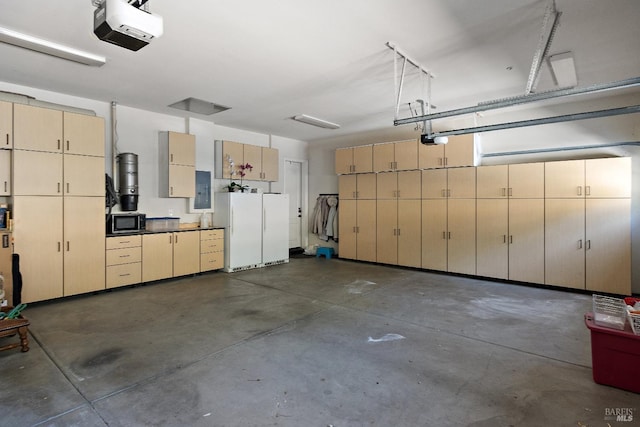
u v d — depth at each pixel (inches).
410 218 253.4
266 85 171.0
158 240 205.5
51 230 164.2
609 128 189.9
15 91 169.6
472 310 158.9
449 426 77.1
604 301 105.8
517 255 209.0
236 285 204.7
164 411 81.9
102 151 181.9
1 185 152.3
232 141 267.4
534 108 211.9
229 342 122.0
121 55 135.9
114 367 103.3
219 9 103.0
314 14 106.1
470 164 223.8
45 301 168.7
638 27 114.2
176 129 235.0
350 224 288.0
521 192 207.5
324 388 92.5
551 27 112.4
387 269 254.7
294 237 329.1
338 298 178.1
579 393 90.3
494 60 140.6
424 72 153.8
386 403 85.7
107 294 183.2
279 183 311.1
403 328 136.0
